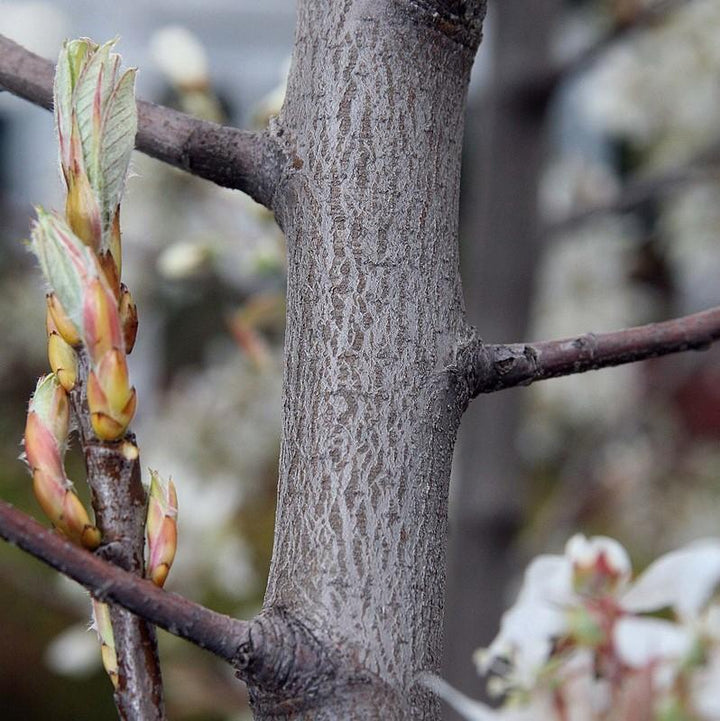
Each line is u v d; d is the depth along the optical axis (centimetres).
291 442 115
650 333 119
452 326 116
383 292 115
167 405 448
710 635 128
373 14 116
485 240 256
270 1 761
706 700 127
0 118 796
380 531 114
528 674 128
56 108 112
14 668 527
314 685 113
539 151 254
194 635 112
